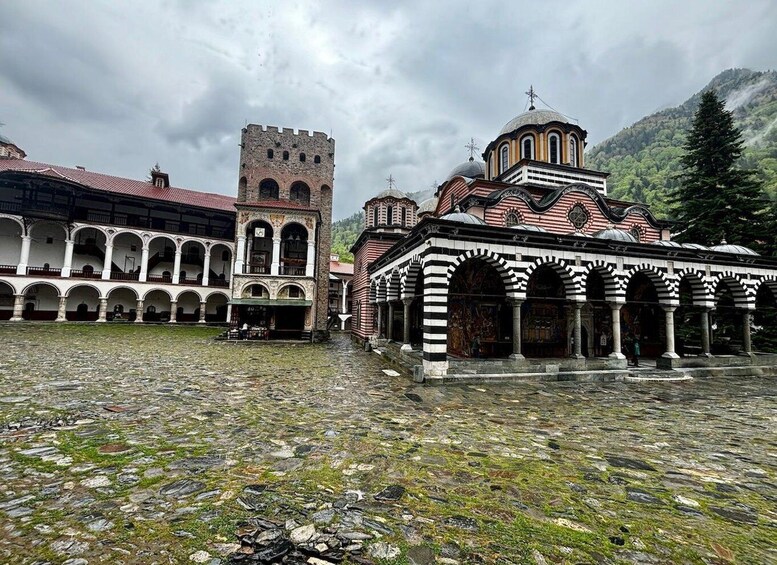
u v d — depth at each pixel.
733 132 28.81
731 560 4.39
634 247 18.39
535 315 21.73
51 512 4.91
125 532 4.52
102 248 44.84
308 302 34.41
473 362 16.00
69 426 8.41
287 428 8.83
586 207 22.88
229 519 4.89
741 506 5.75
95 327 36.78
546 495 5.88
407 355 19.05
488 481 6.32
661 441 8.77
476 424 9.67
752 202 26.73
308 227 36.03
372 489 5.89
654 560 4.32
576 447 8.17
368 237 34.53
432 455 7.41
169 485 5.80
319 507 5.29
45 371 14.70
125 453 7.00
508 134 28.16
